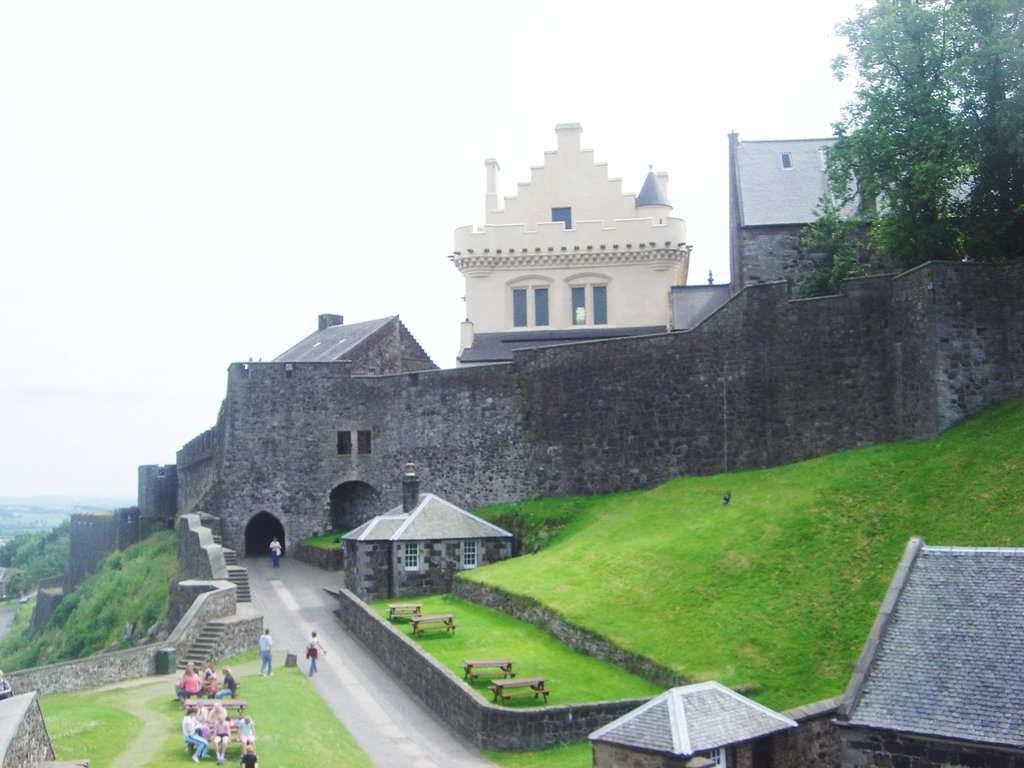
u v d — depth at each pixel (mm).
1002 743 20703
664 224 67562
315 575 56344
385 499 59938
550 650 36438
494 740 30031
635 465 50531
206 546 52750
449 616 40094
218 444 63656
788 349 45344
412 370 76750
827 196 52969
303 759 28188
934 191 40438
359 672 38969
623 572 39375
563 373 53688
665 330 66625
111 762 26766
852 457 40312
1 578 160750
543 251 68312
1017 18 39250
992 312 39406
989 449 35750
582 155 71312
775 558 35781
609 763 23891
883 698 22641
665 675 32156
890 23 40781
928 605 24250
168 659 38781
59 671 35438
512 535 50500
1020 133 36781
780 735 24766
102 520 96812
